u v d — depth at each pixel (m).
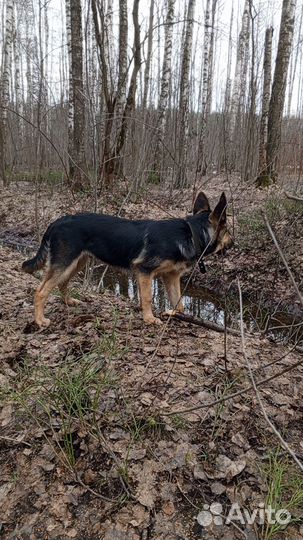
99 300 2.14
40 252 1.77
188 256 1.73
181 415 1.19
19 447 1.11
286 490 1.00
